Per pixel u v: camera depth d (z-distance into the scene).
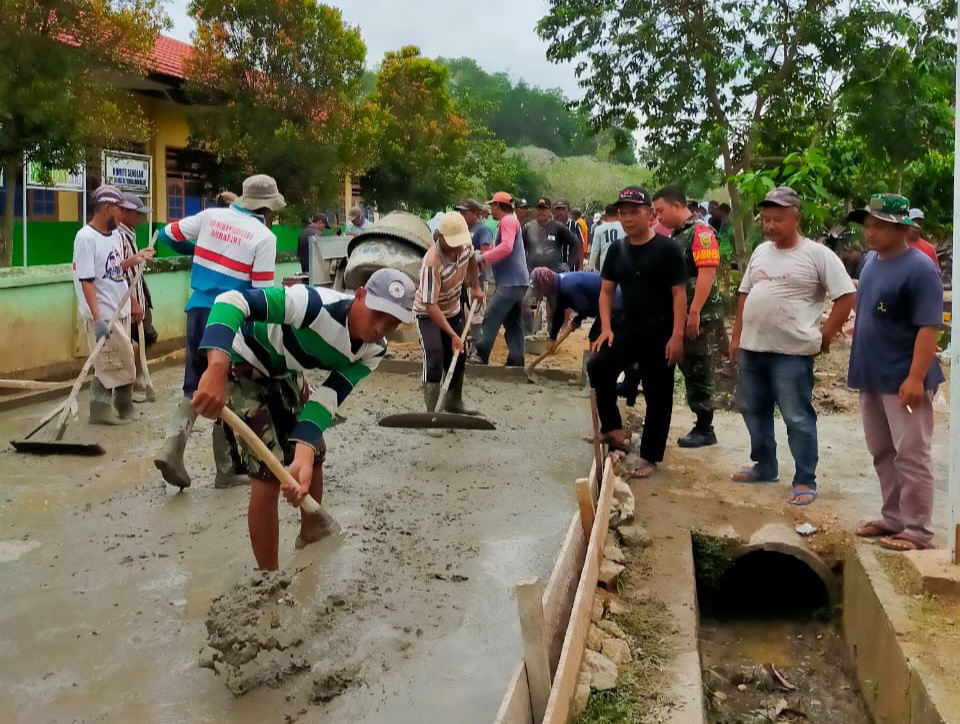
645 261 5.64
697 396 6.47
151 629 3.66
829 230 14.85
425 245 10.37
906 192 14.48
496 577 4.25
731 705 4.08
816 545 4.87
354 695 3.23
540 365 9.73
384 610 3.86
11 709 3.08
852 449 6.55
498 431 7.07
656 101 12.71
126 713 3.08
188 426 5.30
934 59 12.07
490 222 16.45
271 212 5.91
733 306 11.53
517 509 5.23
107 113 12.32
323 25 17.33
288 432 4.25
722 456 6.33
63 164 11.58
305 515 4.43
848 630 4.52
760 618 5.07
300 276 12.07
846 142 12.80
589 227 24.56
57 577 4.14
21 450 6.18
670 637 3.76
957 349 4.11
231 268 5.54
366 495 5.36
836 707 4.12
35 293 8.57
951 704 3.20
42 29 10.94
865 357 4.70
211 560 4.35
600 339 6.00
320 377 9.20
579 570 4.11
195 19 17.08
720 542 4.87
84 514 4.99
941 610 3.90
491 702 3.21
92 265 6.67
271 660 3.35
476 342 9.78
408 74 24.25
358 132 18.42
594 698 3.23
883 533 4.88
